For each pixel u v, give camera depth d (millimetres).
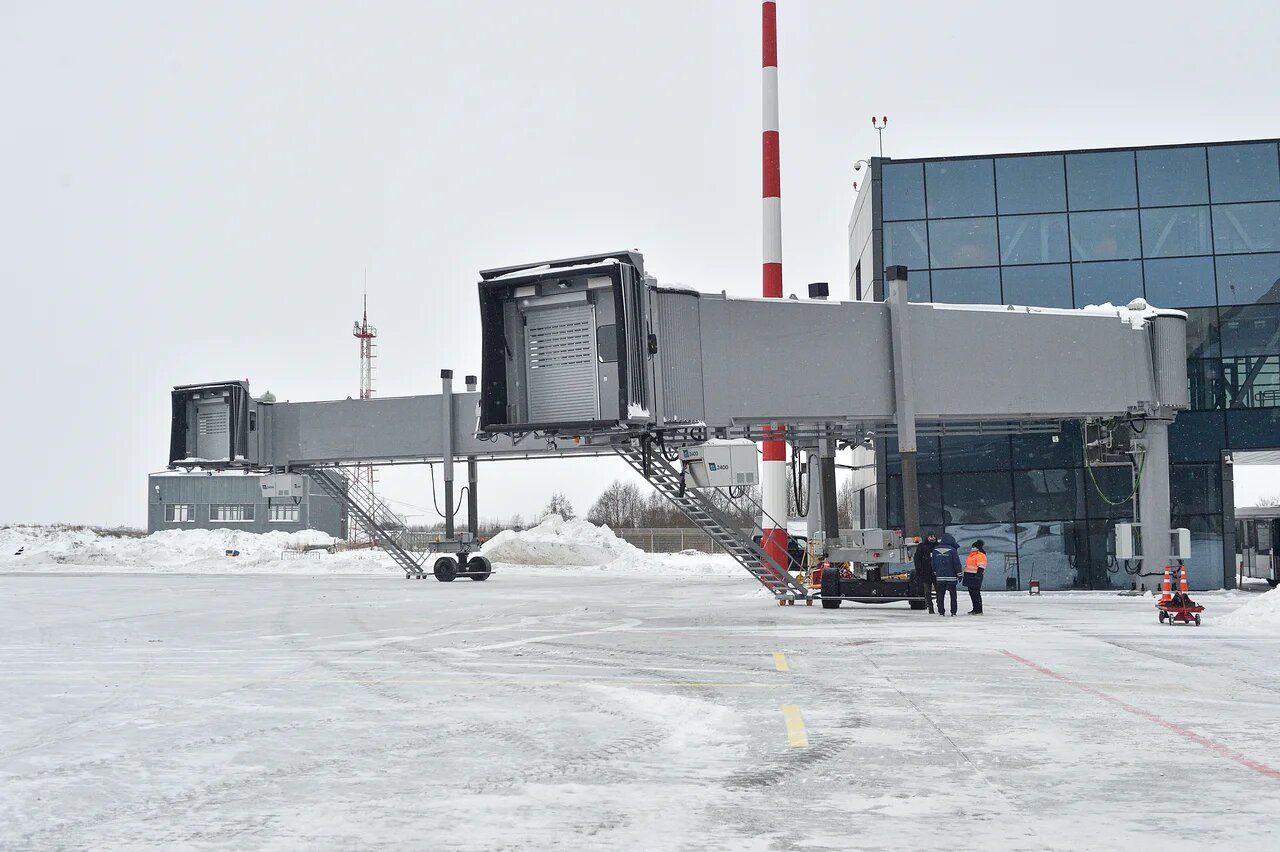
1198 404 35688
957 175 37219
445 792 7660
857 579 27859
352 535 87438
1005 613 25938
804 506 35156
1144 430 32375
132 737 9961
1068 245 36562
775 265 34188
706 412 27578
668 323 27094
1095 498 35531
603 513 127938
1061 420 33781
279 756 9023
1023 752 8969
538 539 68188
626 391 25266
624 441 27953
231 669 15391
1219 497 35406
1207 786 7730
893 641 18750
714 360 27750
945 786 7754
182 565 62375
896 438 36719
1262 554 44656
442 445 41938
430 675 14500
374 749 9297
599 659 16312
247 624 23766
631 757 8883
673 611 27203
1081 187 36688
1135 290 36188
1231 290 35906
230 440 40812
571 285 26078
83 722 10820
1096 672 14266
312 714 11227
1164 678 13648
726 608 28359
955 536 36312
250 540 77438
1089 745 9266
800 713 11023
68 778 8219
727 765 8523
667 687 13078
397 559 47219
